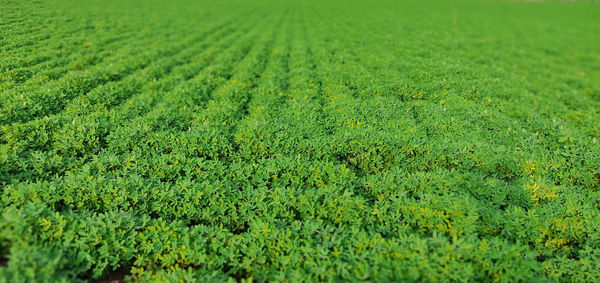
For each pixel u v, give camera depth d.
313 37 23.77
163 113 9.88
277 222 6.03
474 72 14.34
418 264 4.76
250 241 5.52
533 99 12.60
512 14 47.91
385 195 6.69
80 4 26.80
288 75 14.73
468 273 4.61
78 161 7.26
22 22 17.83
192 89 12.36
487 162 7.56
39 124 8.16
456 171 6.89
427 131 9.60
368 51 18.78
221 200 6.31
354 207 6.15
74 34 18.11
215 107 10.73
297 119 9.85
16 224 4.71
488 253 5.02
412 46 19.70
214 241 5.53
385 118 10.02
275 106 11.14
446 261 4.82
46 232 5.03
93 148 7.92
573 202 6.24
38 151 7.18
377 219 6.14
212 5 44.31
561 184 7.13
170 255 5.33
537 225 5.89
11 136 7.54
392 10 43.19
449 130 9.44
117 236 5.41
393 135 8.47
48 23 19.12
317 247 5.15
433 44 20.58
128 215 5.77
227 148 8.20
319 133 9.09
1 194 5.88
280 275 4.86
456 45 20.86
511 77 15.40
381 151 8.09
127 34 20.59
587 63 22.84
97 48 16.58
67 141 7.70
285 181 7.06
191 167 7.22
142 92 12.16
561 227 5.90
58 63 13.47
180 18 30.25
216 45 21.06
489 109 10.70
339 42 21.44
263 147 8.15
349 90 12.46
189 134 8.34
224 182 6.86
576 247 5.88
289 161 7.29
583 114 11.52
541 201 6.64
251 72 15.00
